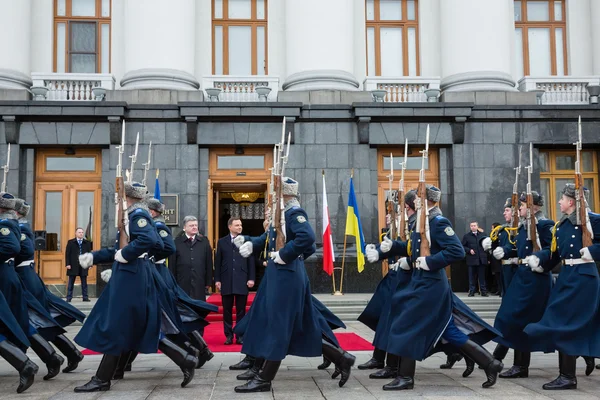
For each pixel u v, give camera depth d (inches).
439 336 253.0
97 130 664.4
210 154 689.6
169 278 317.4
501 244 315.9
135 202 263.1
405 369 252.7
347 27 722.2
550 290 286.4
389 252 280.5
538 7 796.6
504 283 312.5
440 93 732.0
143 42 694.5
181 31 703.7
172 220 660.1
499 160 697.0
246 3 766.5
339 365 259.0
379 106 679.1
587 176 728.3
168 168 668.1
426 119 690.8
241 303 406.0
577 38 785.6
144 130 669.3
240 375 273.6
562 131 702.5
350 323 525.3
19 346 258.2
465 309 266.2
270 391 248.7
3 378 283.7
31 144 663.8
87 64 742.5
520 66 788.6
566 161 729.0
